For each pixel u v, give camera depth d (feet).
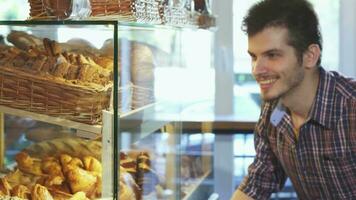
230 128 11.78
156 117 5.81
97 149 4.58
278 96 5.38
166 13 5.83
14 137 5.30
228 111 12.33
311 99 5.68
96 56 4.59
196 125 7.74
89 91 4.46
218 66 12.29
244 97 12.34
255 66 5.35
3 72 4.62
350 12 12.24
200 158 7.89
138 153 5.19
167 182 6.24
